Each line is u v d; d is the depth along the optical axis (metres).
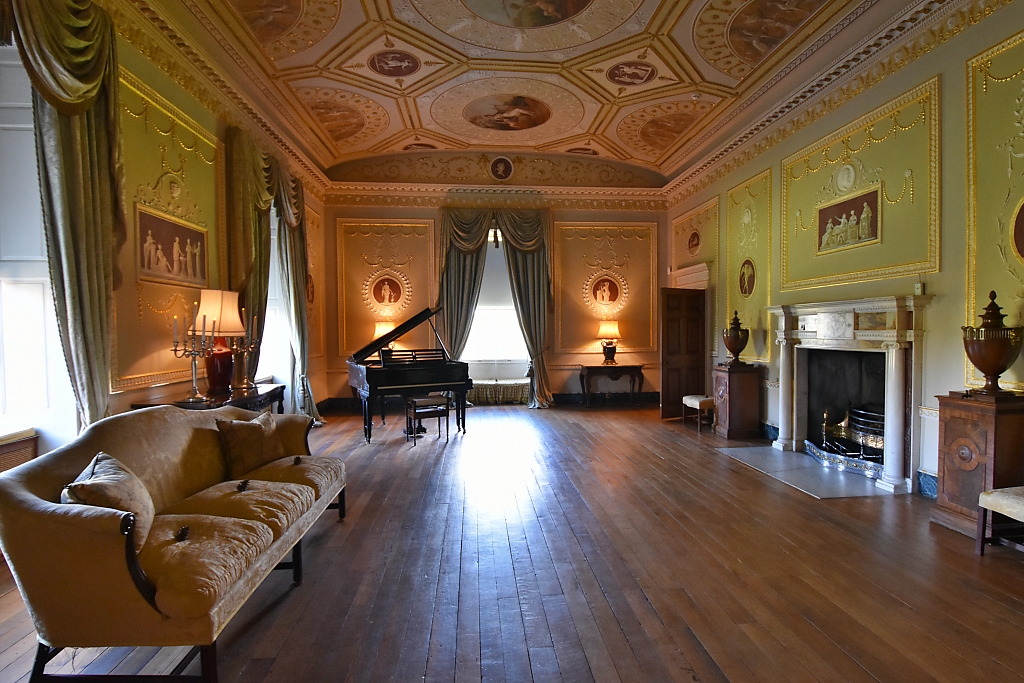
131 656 2.23
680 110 6.89
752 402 6.62
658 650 2.23
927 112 4.22
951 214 4.04
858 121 4.94
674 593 2.72
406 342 9.19
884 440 4.56
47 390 3.58
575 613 2.53
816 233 5.55
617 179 9.43
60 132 3.13
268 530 2.44
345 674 2.09
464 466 5.25
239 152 5.38
